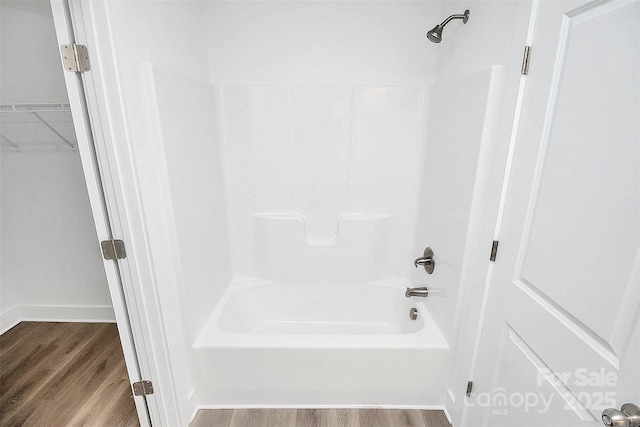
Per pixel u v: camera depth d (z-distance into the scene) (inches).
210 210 72.6
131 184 44.7
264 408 66.7
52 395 69.2
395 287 88.5
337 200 85.4
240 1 72.6
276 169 83.1
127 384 72.1
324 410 66.3
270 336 64.4
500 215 46.2
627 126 27.3
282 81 77.7
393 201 85.2
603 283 29.8
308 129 80.1
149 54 48.7
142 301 49.9
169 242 54.9
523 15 40.6
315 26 74.2
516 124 42.9
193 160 63.2
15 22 73.4
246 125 79.7
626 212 27.4
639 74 26.3
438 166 69.7
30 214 86.0
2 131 79.1
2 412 65.3
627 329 27.5
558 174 35.5
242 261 90.1
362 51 75.7
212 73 76.6
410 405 66.8
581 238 32.2
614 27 28.4
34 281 92.1
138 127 45.5
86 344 85.4
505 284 45.3
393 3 72.6
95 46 39.4
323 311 91.8
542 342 37.9
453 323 59.8
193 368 63.3
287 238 86.8
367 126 79.7
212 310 73.1
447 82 65.9
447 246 63.2
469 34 57.0
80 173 82.9
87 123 42.4
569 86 33.9
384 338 63.7
